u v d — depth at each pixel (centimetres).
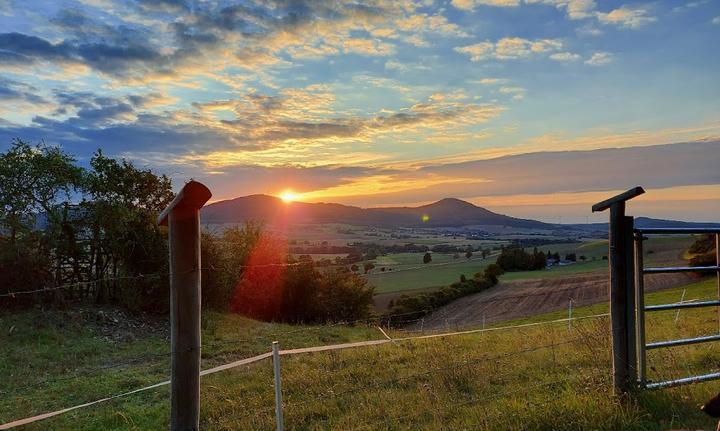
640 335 500
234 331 1645
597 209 516
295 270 2498
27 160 1590
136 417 700
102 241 1734
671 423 438
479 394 611
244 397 715
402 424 526
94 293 1730
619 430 438
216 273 1928
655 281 4294
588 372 621
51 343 1290
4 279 1505
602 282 4912
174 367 337
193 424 339
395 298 3966
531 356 812
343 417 574
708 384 536
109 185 1756
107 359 1191
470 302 4406
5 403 812
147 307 1748
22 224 1558
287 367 915
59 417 726
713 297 2359
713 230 533
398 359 911
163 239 1784
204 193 330
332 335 1585
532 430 451
